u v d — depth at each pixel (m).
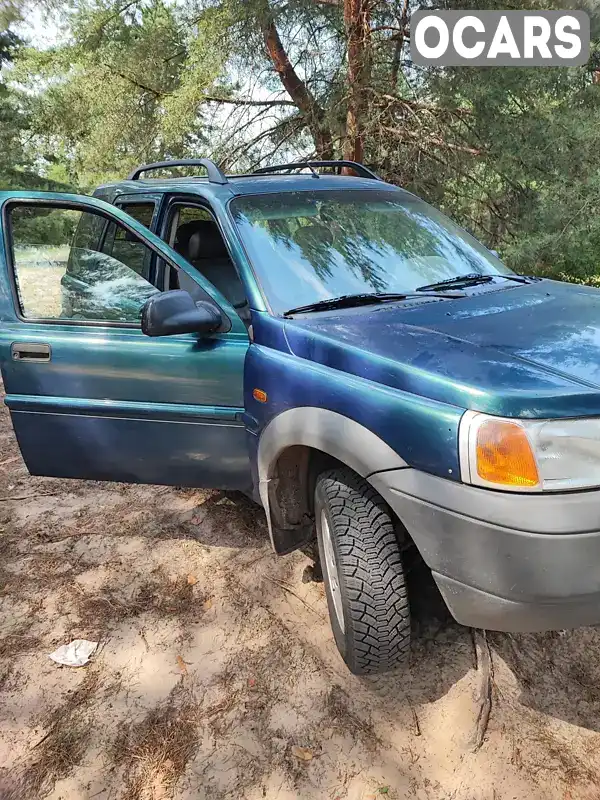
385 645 2.30
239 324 2.82
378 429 2.13
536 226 10.27
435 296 2.86
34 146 16.05
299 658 2.62
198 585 3.10
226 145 11.79
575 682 2.45
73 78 12.53
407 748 2.21
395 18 10.07
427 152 10.59
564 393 1.88
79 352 3.00
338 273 2.97
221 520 3.64
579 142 9.66
